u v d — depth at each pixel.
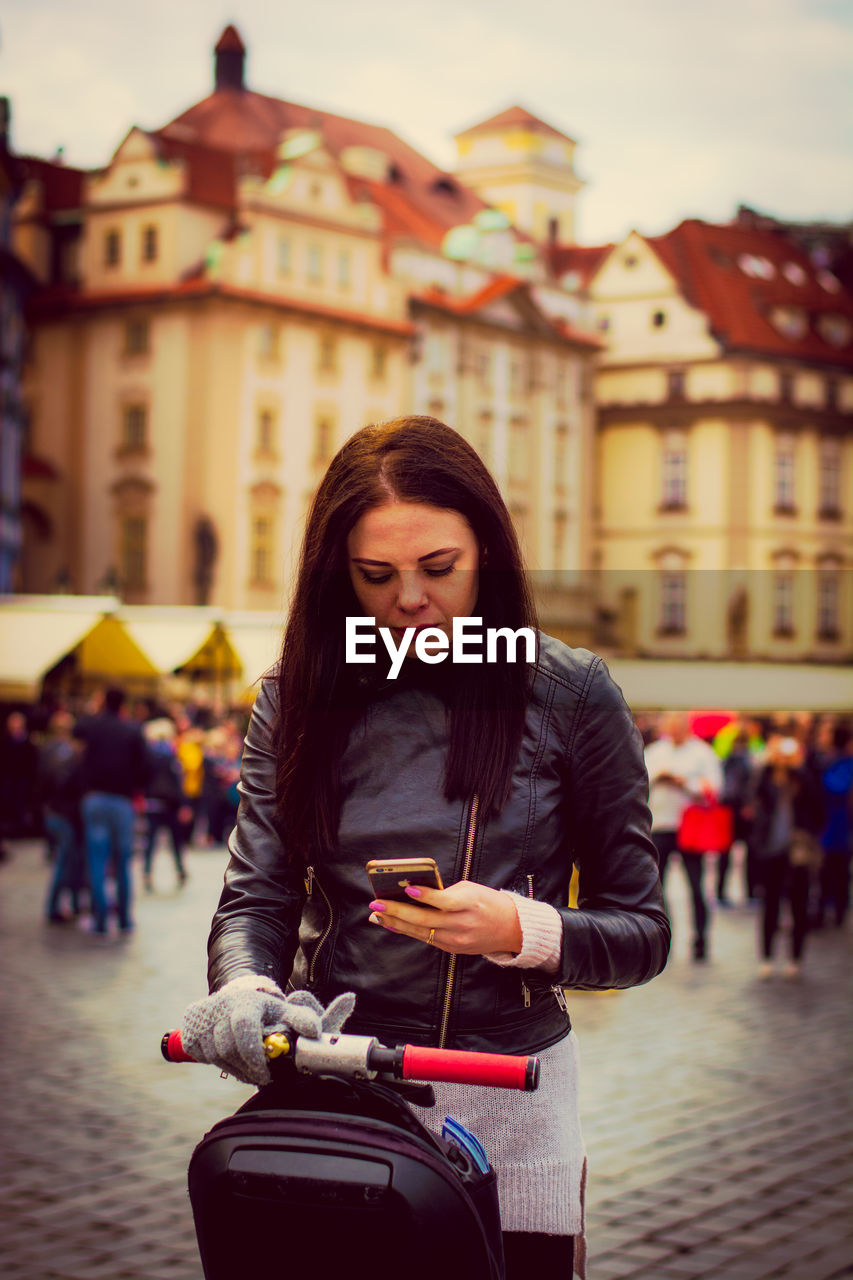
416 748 2.19
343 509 2.18
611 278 68.62
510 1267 2.24
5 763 26.11
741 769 17.16
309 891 2.24
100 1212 5.38
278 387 55.03
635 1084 7.56
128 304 54.97
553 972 2.07
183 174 54.69
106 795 13.48
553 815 2.22
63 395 56.34
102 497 55.56
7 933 13.41
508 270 63.38
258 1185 1.87
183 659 29.98
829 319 70.00
